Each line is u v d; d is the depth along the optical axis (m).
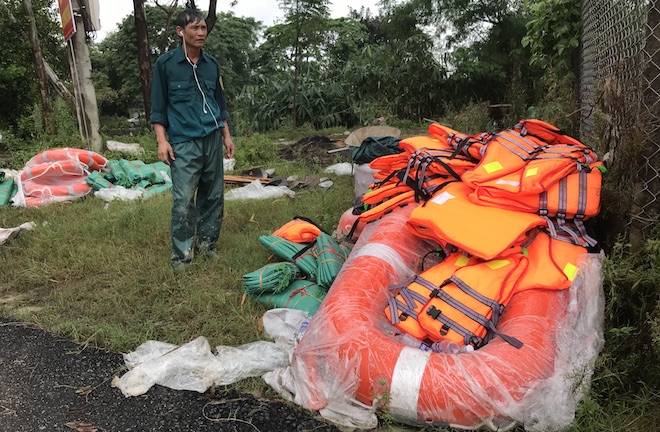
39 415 2.59
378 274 3.05
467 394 2.28
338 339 2.56
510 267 2.89
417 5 18.69
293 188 7.41
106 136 13.25
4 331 3.42
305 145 11.45
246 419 2.54
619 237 2.89
